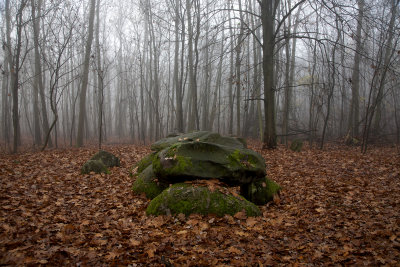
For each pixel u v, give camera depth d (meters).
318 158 11.61
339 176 8.21
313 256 3.63
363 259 3.51
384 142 18.78
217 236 4.18
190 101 24.16
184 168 5.21
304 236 4.25
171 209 4.87
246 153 5.77
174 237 4.13
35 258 3.28
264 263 3.48
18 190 6.08
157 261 3.46
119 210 5.41
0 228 4.02
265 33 13.76
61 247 3.63
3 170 7.83
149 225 4.57
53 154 12.02
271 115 14.30
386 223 4.56
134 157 12.34
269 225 4.68
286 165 10.20
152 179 6.34
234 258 3.59
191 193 4.95
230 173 5.38
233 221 4.66
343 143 19.22
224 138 8.23
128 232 4.29
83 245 3.77
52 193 6.20
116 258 3.47
